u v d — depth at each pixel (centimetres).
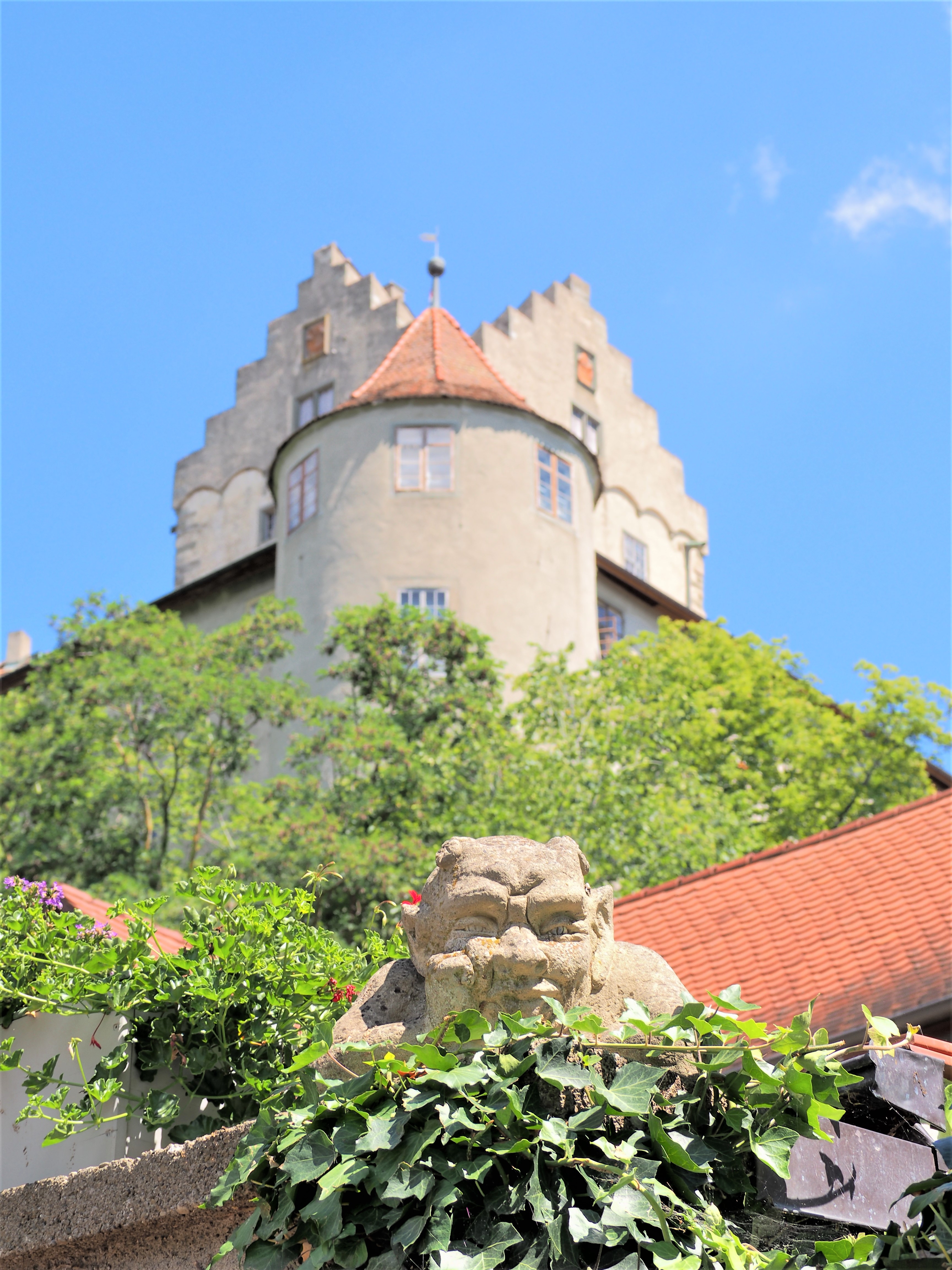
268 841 1800
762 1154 339
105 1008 504
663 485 3666
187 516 3475
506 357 3225
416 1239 330
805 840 1061
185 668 2188
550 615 2566
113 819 2302
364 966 541
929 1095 379
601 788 1889
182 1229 401
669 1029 354
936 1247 338
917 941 884
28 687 2288
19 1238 421
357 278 3388
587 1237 324
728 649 2620
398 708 2067
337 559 2559
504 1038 343
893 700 2486
